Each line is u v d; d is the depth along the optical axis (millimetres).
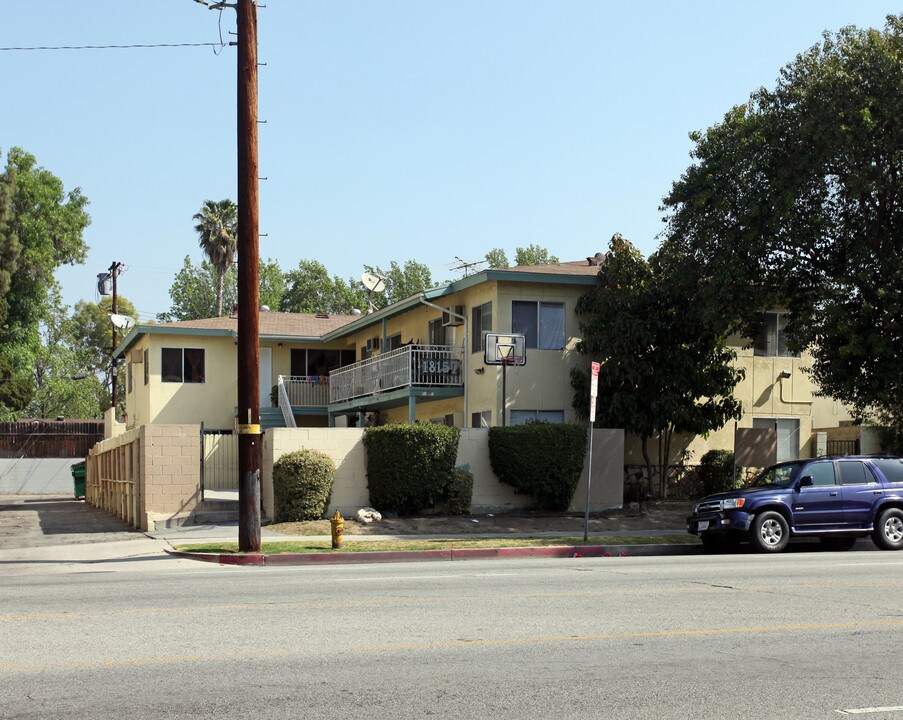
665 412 26766
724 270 23938
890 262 22188
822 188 23516
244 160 18438
